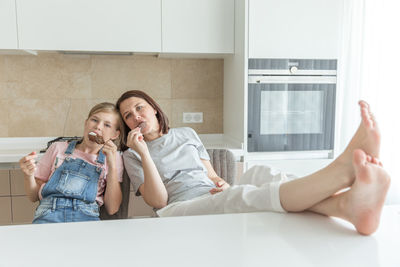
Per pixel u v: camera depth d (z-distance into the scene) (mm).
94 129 1439
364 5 2240
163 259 570
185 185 1494
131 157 1522
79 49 2148
